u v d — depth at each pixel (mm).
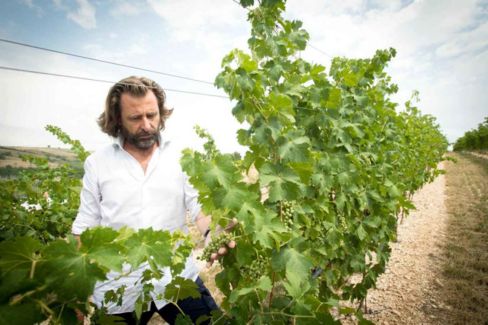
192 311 2178
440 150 16812
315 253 2775
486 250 5840
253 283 1600
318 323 1507
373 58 3693
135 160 2139
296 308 1579
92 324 1510
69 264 908
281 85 2377
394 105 4590
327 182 2607
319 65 2676
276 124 1972
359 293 3684
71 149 4699
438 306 4098
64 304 928
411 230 7605
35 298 862
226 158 1508
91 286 919
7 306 800
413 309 4078
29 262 880
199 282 2281
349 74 3137
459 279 4750
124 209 2090
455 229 7352
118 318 1525
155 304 2086
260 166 2090
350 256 3490
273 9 2369
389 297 4426
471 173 18953
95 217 2189
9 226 3367
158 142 2229
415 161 8102
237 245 1707
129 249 1085
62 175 4402
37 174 4035
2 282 815
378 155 4168
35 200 3789
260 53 2328
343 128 2986
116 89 2033
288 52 2566
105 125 2189
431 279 4852
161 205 2133
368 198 3594
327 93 2645
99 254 969
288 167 1908
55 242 919
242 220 1468
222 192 1459
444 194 12508
